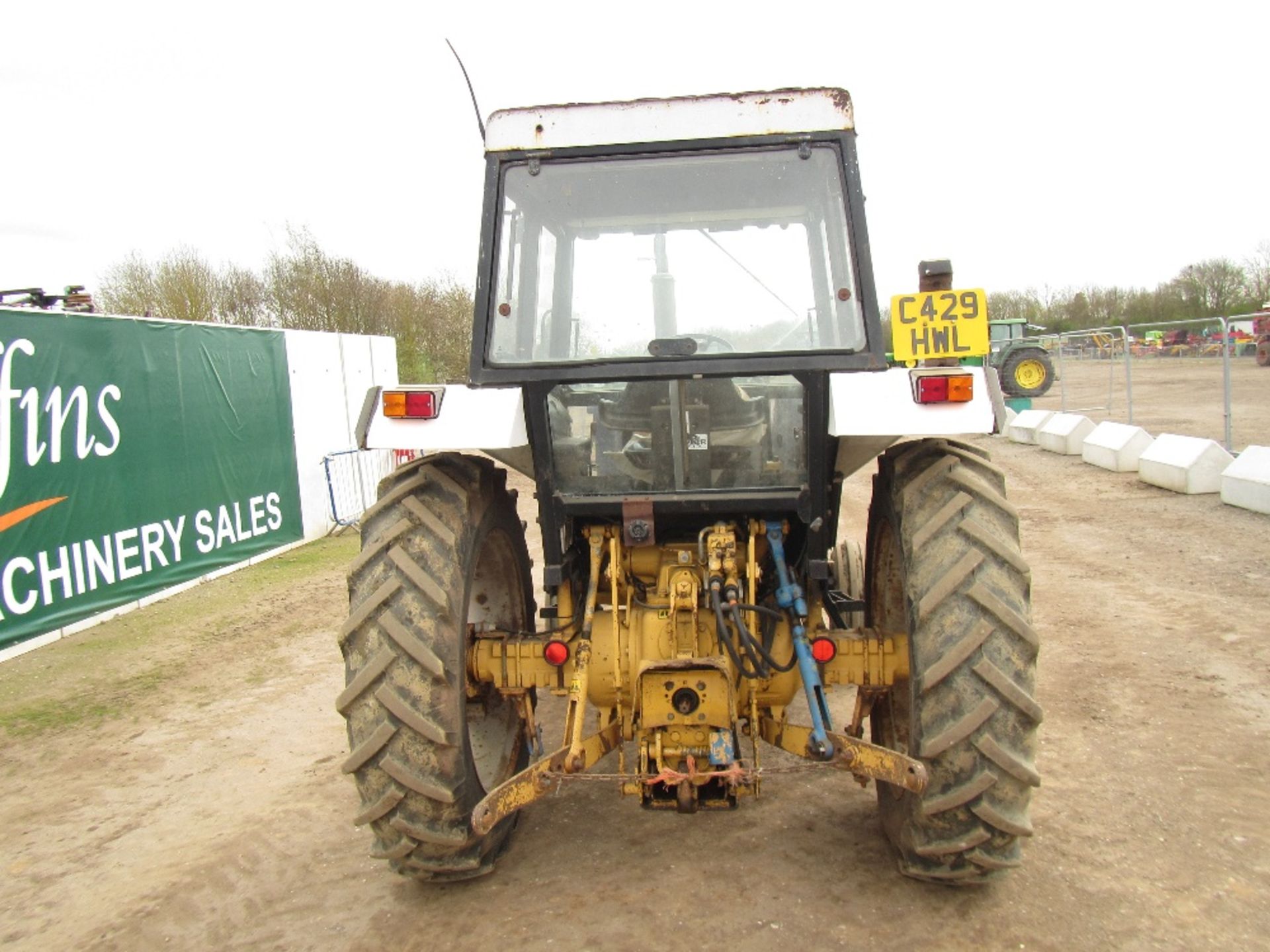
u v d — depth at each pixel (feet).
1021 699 9.05
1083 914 9.96
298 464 36.60
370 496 43.01
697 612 10.84
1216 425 50.31
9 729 17.99
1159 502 33.27
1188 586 22.48
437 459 11.14
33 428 23.35
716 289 10.52
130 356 26.99
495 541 12.22
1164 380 82.48
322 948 10.15
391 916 10.64
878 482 11.53
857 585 15.37
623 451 10.78
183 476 29.27
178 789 15.02
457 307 80.89
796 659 10.35
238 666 21.39
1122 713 15.40
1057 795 12.69
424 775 9.71
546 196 10.60
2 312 22.50
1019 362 71.41
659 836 12.07
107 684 20.43
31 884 12.20
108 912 11.35
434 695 9.75
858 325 10.09
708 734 9.85
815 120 10.12
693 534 11.66
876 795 12.87
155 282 72.33
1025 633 9.17
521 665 11.11
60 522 24.16
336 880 11.66
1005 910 10.05
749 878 10.89
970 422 9.49
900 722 11.71
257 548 33.50
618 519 11.47
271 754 16.25
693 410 10.60
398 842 10.00
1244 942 9.43
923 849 9.62
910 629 9.58
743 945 9.62
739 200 10.41
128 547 26.63
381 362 44.86
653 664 9.86
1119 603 21.54
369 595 9.98
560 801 13.28
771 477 10.72
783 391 10.52
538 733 11.93
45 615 23.53
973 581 9.30
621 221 10.58
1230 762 13.48
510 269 10.61
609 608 11.31
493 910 10.55
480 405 10.34
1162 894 10.27
